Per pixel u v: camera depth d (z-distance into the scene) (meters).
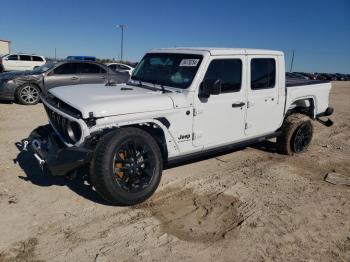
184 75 4.79
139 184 4.16
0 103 11.10
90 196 4.41
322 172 5.77
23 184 4.66
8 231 3.56
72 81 11.20
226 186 4.95
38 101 11.15
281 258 3.32
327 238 3.70
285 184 5.14
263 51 5.54
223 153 6.46
